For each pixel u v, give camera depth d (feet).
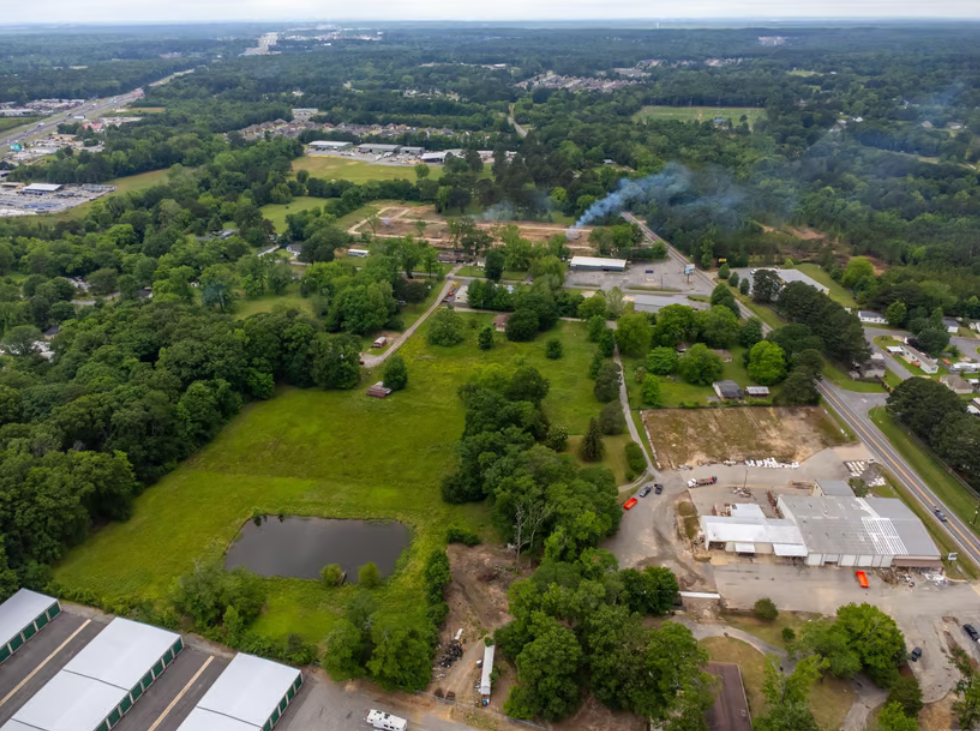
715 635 311.27
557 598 293.43
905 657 289.74
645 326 582.76
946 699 280.10
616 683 269.03
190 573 336.29
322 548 370.12
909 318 636.07
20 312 626.64
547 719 268.62
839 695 280.51
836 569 353.10
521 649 289.74
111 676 277.23
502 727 270.05
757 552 360.07
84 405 408.87
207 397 465.06
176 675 288.71
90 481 361.51
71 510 351.25
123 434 408.46
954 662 296.51
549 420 469.57
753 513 382.01
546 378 551.18
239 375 508.94
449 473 430.61
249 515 394.52
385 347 614.34
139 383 455.63
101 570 349.00
